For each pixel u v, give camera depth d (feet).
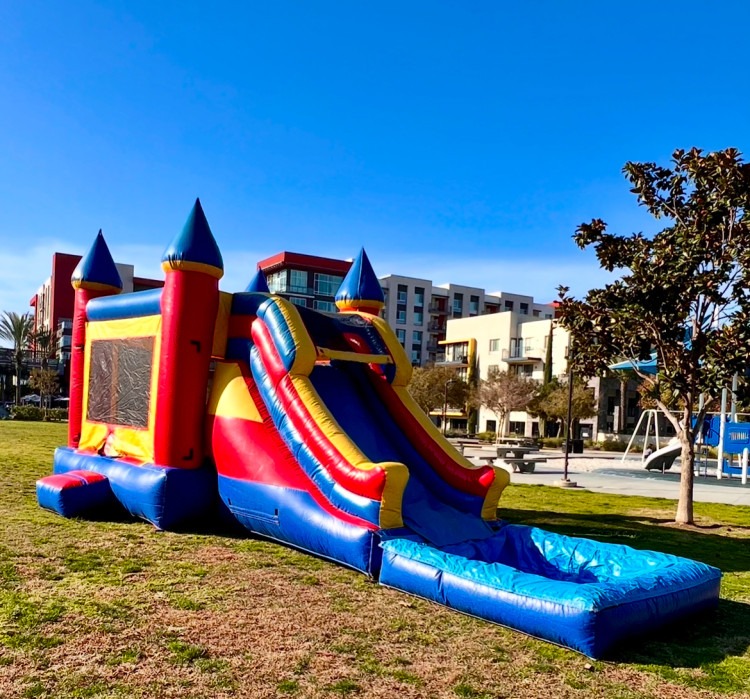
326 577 22.44
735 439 72.02
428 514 25.36
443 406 167.84
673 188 37.52
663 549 31.42
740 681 15.72
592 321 38.01
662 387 37.37
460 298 255.50
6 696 13.03
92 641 16.01
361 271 37.86
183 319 29.25
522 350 190.80
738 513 45.32
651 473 79.66
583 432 172.76
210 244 29.81
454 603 19.49
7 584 20.06
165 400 29.17
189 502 28.60
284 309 28.14
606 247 38.45
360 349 31.63
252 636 16.85
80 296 37.63
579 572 22.90
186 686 13.88
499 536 25.76
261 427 27.63
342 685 14.32
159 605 18.84
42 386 156.46
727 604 22.48
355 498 23.36
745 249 34.19
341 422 28.50
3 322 168.66
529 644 17.30
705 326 36.76
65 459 35.47
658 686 15.20
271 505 26.03
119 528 28.63
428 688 14.44
